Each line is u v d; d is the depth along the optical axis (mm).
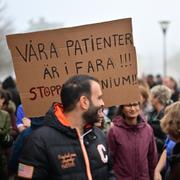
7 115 7223
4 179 7062
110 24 5109
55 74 4973
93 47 5074
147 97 9219
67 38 4992
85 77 4016
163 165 6375
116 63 5141
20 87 4918
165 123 5008
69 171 3859
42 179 3857
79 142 3922
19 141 5289
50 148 3852
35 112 4938
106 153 4082
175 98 12438
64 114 3986
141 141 6332
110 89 5141
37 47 4926
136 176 6273
